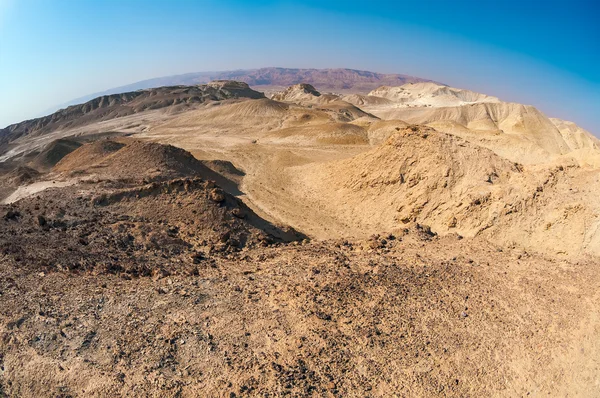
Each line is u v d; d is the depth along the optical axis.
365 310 13.23
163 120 113.06
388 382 10.73
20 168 49.06
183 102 150.25
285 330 12.21
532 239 19.88
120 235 19.36
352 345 11.77
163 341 11.70
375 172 31.56
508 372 11.37
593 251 17.62
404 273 15.51
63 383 10.48
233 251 19.42
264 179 42.12
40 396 10.29
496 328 12.79
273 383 10.38
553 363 11.66
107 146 47.28
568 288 14.74
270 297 13.88
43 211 21.98
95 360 11.04
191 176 34.91
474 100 188.25
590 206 19.12
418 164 28.89
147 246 18.69
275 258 17.78
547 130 88.06
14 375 10.77
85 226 20.33
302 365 10.99
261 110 101.31
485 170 26.27
